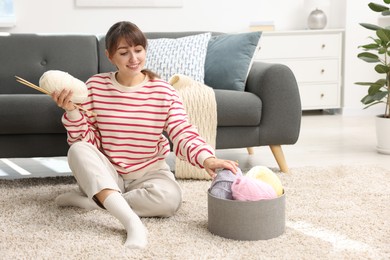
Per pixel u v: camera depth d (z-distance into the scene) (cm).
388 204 207
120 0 448
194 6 466
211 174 177
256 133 261
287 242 167
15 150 243
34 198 219
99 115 193
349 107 477
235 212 168
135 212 190
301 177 252
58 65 305
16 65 301
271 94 259
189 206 207
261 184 171
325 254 157
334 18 489
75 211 199
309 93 466
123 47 183
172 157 320
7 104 235
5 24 429
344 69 473
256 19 481
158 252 158
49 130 240
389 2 319
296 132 264
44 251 159
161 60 292
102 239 169
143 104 193
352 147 338
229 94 256
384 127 315
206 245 164
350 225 183
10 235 173
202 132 250
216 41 304
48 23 440
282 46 455
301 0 488
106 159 189
